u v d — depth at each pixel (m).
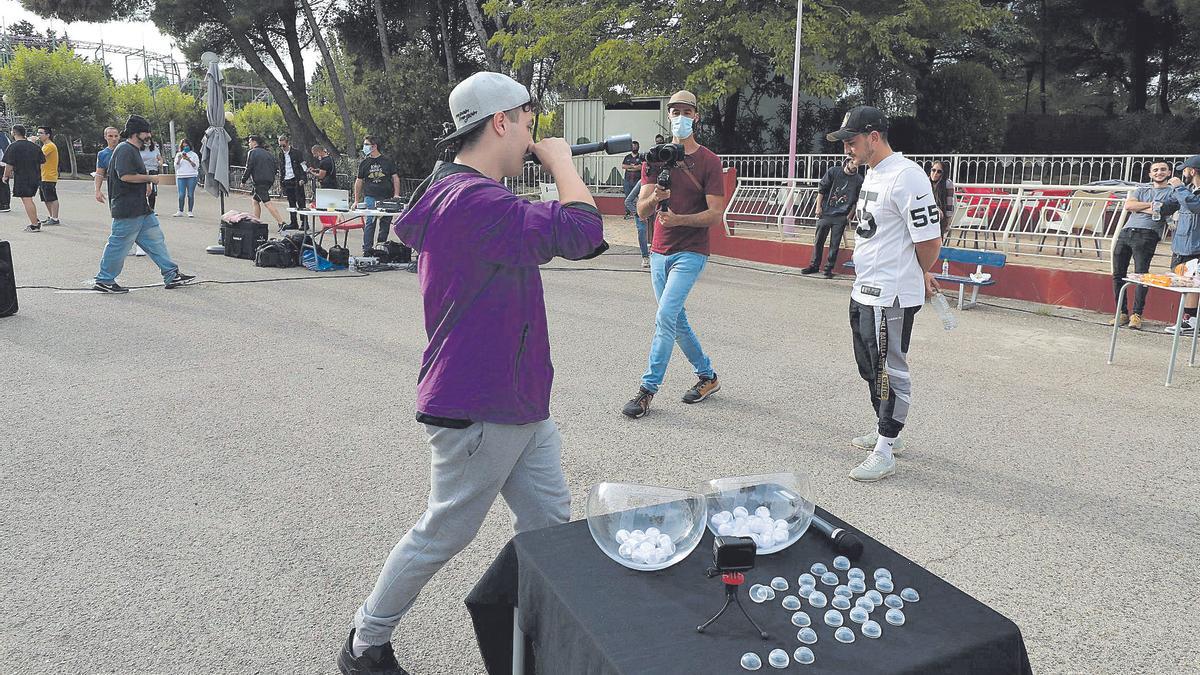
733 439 4.91
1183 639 2.90
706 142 20.80
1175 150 19.16
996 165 13.39
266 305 8.61
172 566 3.35
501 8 20.86
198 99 44.25
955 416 5.35
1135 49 22.45
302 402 5.48
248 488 4.12
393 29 27.20
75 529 3.65
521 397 2.18
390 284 10.02
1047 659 2.78
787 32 16.17
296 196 15.54
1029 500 4.06
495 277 2.12
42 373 6.03
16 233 14.06
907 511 3.94
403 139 22.20
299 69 26.58
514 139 2.21
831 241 11.18
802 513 1.93
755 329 7.91
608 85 18.77
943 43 20.12
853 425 5.17
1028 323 8.36
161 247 9.28
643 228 11.86
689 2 17.50
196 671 2.69
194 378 5.99
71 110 38.31
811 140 21.14
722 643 1.50
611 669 1.43
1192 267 6.41
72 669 2.68
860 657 1.45
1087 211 9.88
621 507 1.92
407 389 5.80
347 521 3.78
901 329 4.16
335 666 2.73
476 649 2.84
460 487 2.21
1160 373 6.41
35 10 23.88
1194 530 3.74
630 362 6.62
